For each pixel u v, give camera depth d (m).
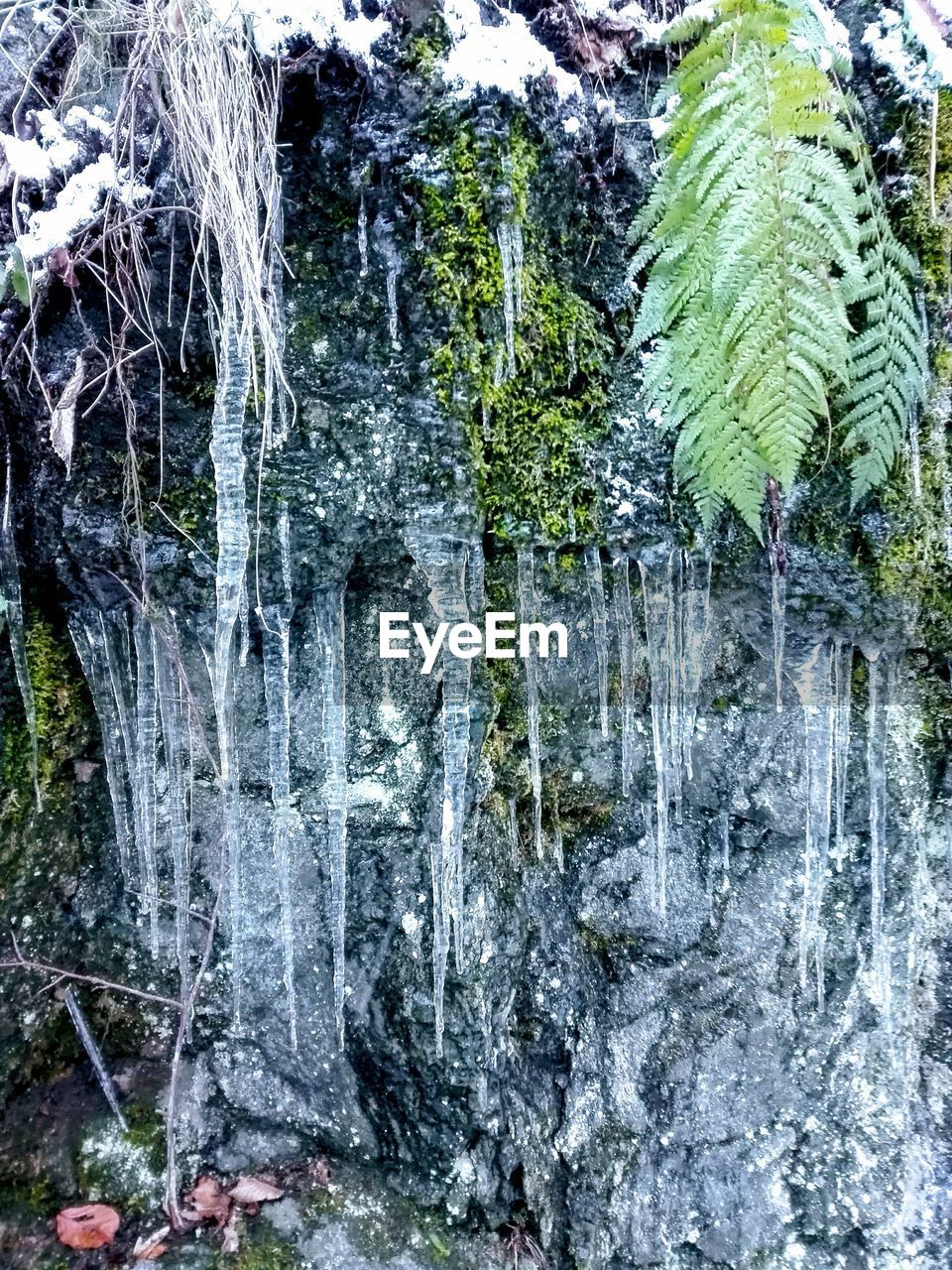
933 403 2.01
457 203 1.83
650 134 2.11
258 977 2.33
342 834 2.12
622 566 2.09
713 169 1.74
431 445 1.89
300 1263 2.18
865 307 1.93
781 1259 2.37
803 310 1.74
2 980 2.12
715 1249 2.37
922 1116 2.39
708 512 1.92
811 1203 2.38
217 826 2.29
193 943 2.32
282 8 1.77
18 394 1.94
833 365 1.76
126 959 2.34
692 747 2.32
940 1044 2.39
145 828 2.16
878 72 2.03
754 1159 2.39
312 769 2.21
